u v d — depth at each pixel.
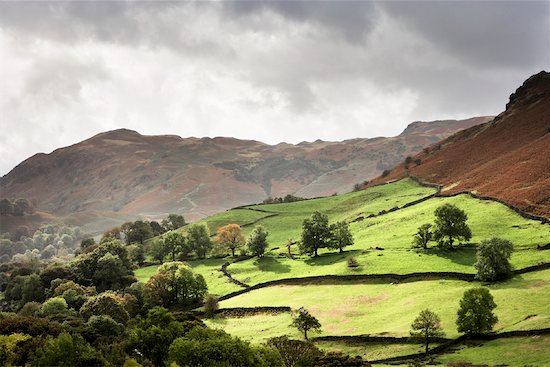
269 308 128.25
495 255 114.62
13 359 74.81
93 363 73.12
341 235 164.38
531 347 78.88
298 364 84.00
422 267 131.88
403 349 91.25
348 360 82.19
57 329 91.69
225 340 75.25
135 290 150.25
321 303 123.88
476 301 88.25
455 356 82.31
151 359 80.31
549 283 105.25
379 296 121.62
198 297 148.25
